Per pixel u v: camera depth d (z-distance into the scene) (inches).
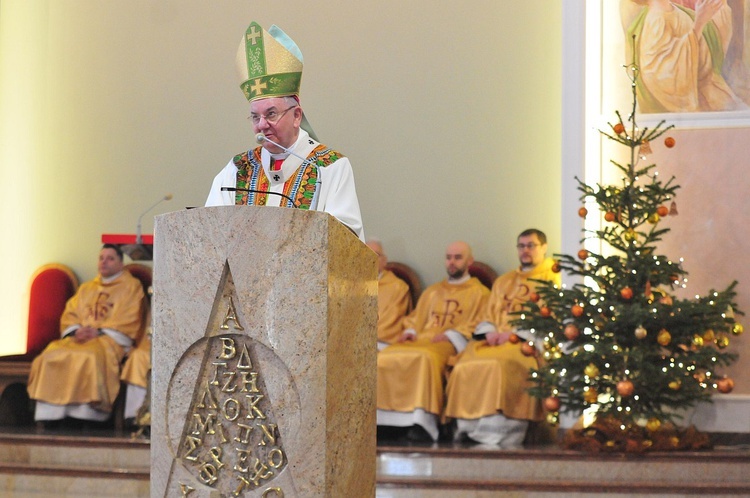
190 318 130.0
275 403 127.6
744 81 354.9
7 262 451.2
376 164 421.1
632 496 288.4
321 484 126.0
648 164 356.5
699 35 357.7
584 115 358.3
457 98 416.2
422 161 417.1
